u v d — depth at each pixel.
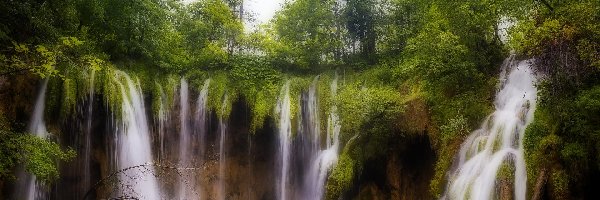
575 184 11.15
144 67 20.38
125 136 18.48
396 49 22.25
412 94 17.45
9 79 15.59
